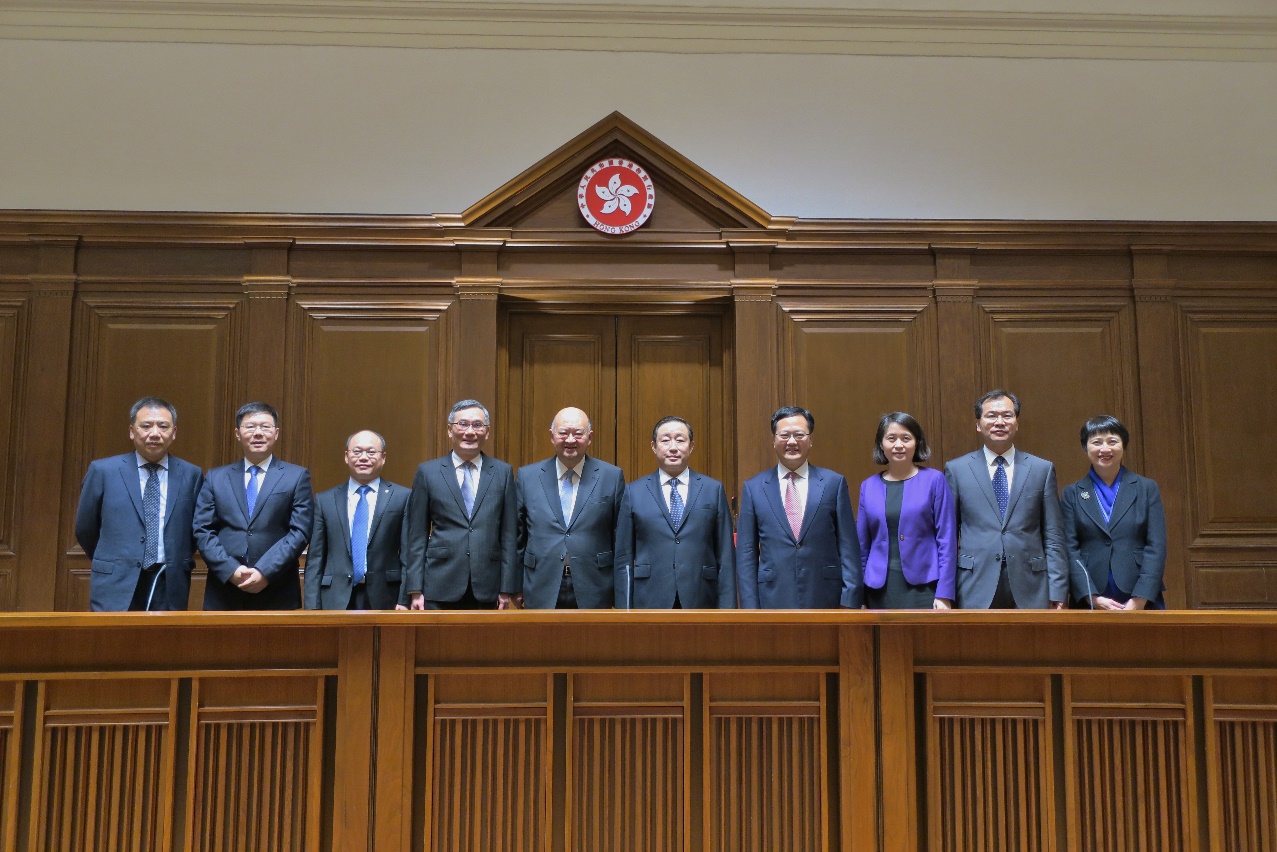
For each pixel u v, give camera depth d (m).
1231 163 5.18
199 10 5.06
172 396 4.81
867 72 5.22
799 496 3.39
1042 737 2.24
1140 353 4.98
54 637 2.18
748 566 3.37
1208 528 4.90
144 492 3.26
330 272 4.93
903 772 2.22
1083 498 3.45
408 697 2.22
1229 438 4.96
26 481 4.67
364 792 2.19
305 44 5.10
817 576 3.30
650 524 3.34
